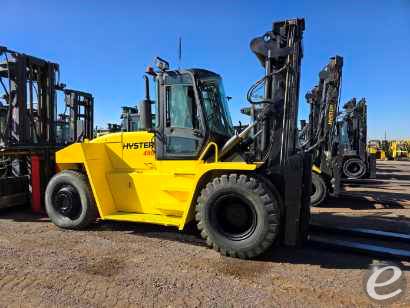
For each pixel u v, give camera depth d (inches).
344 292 133.3
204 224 173.5
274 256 171.9
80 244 189.0
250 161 171.8
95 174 210.1
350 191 418.0
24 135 248.8
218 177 174.4
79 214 218.5
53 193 224.5
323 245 180.9
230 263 162.2
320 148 322.3
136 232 213.2
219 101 207.5
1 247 183.0
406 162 1127.0
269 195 160.7
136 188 208.1
